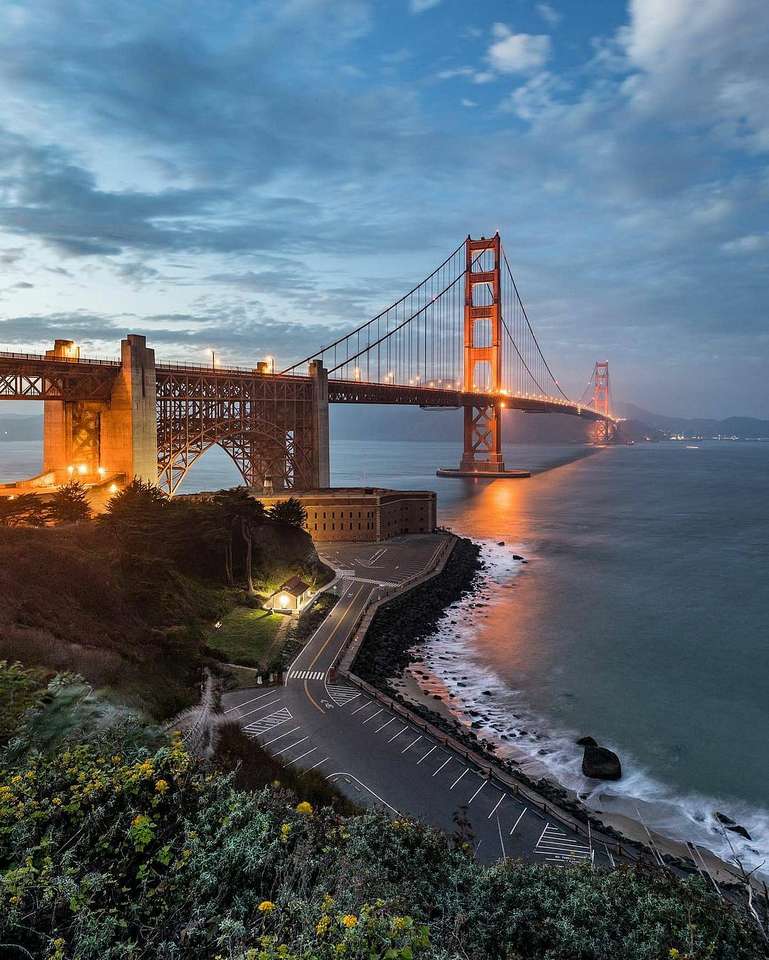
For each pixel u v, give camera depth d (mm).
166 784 11617
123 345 96625
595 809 43312
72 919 8648
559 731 54875
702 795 45656
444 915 13250
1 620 36125
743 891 33500
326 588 88688
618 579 108750
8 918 8258
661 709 59469
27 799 10805
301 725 47375
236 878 10234
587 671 68312
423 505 133125
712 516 184875
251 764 35969
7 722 14922
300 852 11258
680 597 97500
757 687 64688
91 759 12859
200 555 78312
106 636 43531
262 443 142125
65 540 60312
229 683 52656
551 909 14086
